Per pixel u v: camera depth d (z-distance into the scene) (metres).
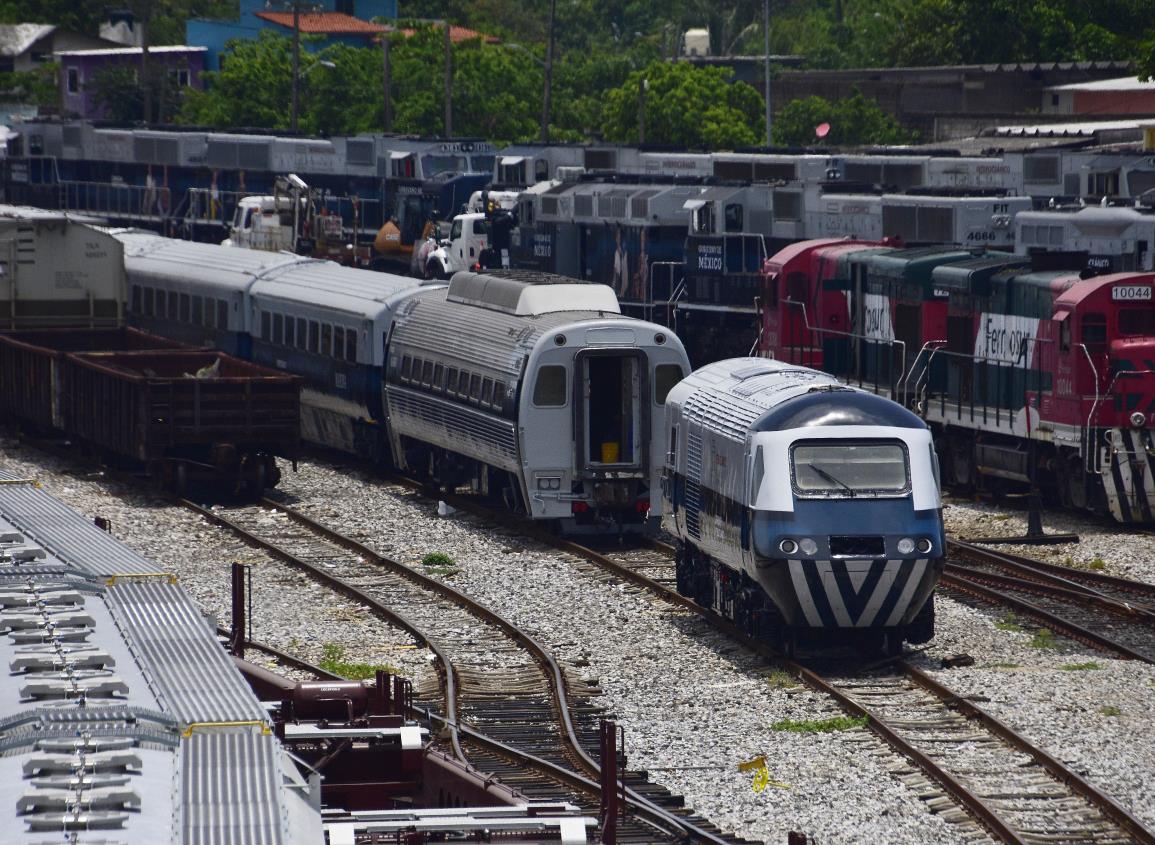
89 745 33.22
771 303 159.88
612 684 81.12
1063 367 121.00
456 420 125.12
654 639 89.69
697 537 91.88
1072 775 64.31
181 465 132.88
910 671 81.50
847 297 152.75
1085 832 59.31
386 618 95.62
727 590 89.62
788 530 80.44
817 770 66.75
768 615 83.31
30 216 171.38
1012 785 64.44
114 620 43.88
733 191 185.00
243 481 134.50
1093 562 108.94
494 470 124.75
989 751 68.88
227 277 171.50
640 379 115.19
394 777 45.97
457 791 44.09
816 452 81.69
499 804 42.50
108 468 145.75
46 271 169.12
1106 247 138.00
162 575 48.69
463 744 69.94
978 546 113.69
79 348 168.50
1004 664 84.12
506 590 101.69
